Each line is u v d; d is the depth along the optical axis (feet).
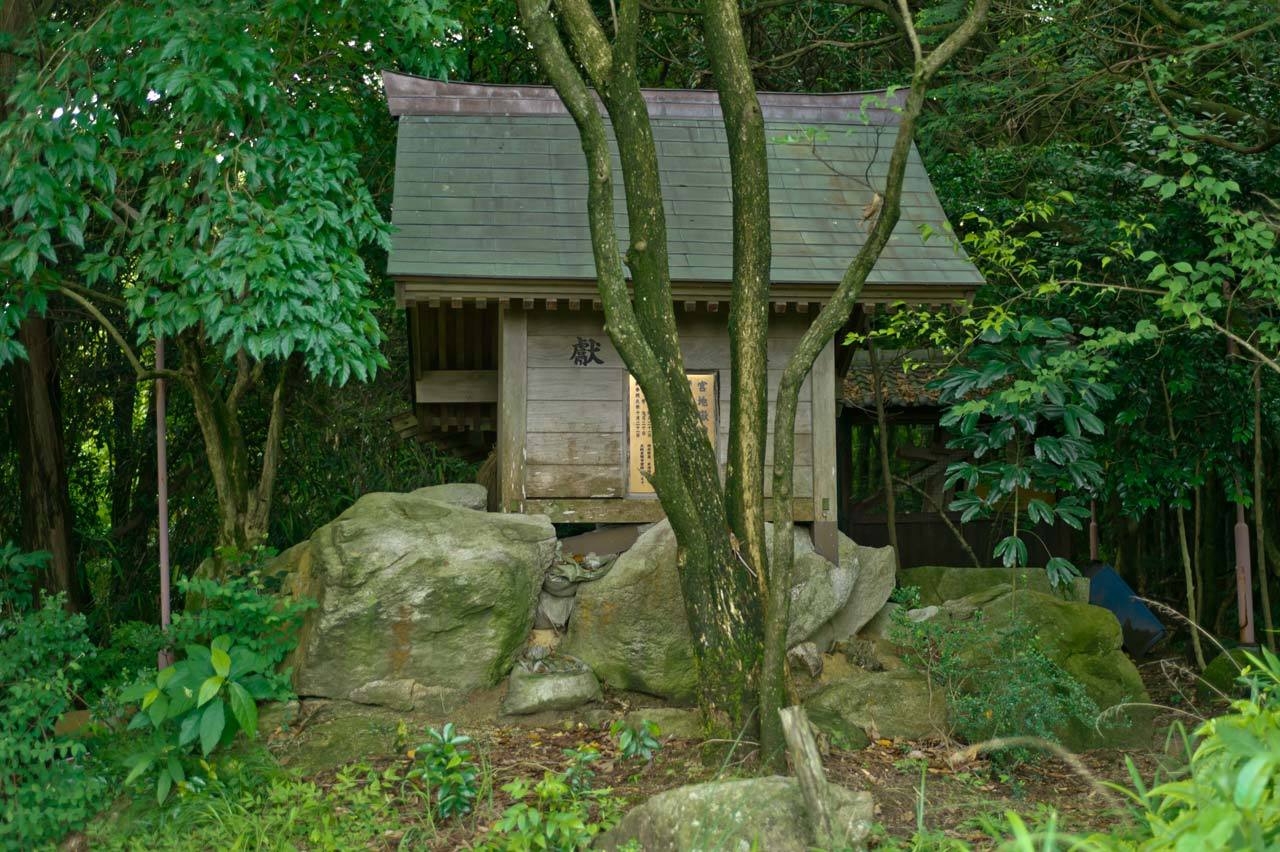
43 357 34.19
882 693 23.54
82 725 21.61
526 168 29.48
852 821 15.89
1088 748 23.81
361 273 22.98
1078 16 32.73
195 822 18.44
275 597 23.12
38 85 22.82
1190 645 33.09
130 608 39.29
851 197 29.73
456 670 23.88
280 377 30.58
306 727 22.90
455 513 25.03
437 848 17.48
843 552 26.76
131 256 28.91
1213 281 23.15
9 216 26.76
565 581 25.40
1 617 25.11
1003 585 27.68
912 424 40.63
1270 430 32.81
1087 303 31.07
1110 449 32.12
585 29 21.54
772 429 27.30
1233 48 28.94
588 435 27.02
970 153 37.29
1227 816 8.91
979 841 17.28
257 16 22.65
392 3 23.17
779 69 44.01
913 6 43.16
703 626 20.18
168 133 22.88
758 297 21.29
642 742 20.25
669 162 30.12
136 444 41.14
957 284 26.86
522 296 25.95
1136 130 30.78
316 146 23.18
